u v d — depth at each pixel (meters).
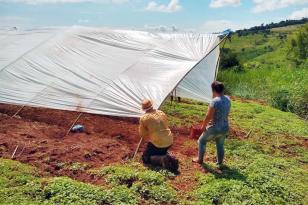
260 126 14.28
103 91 10.91
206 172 8.95
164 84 10.72
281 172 9.66
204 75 14.43
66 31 13.77
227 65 31.28
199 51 13.05
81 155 9.14
